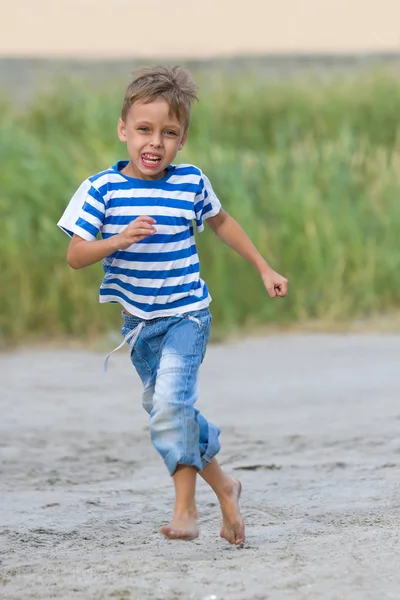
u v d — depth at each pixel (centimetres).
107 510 1520
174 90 1295
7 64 6769
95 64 6919
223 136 4575
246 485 1630
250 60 7181
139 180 1306
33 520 1471
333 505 1495
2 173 3369
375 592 1117
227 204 3366
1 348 2877
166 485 1658
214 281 3142
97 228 1287
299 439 1900
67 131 4472
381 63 6391
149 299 1309
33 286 3102
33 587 1171
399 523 1380
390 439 1870
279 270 3250
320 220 3359
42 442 1939
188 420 1274
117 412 2172
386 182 3644
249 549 1301
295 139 4516
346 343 2864
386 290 3312
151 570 1216
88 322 3055
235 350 2809
